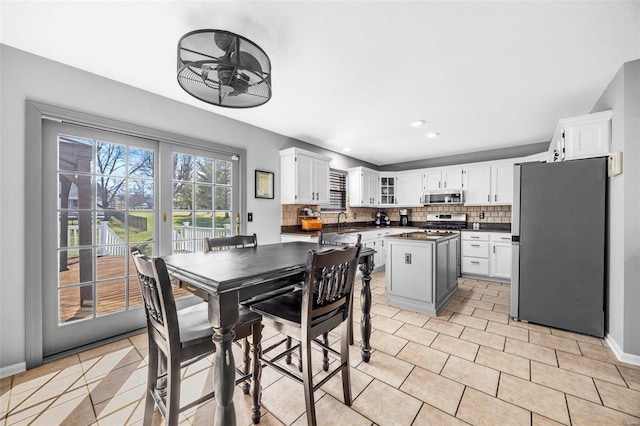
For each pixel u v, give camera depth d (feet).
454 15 5.08
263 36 5.66
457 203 16.14
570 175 8.04
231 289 3.58
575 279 7.98
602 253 7.63
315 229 13.50
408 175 18.30
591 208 7.77
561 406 5.01
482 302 10.77
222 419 3.56
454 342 7.48
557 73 7.16
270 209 12.15
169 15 5.06
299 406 5.08
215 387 3.59
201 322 4.31
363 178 17.22
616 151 7.10
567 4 4.81
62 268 6.89
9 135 5.95
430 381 5.76
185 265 4.61
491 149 15.55
